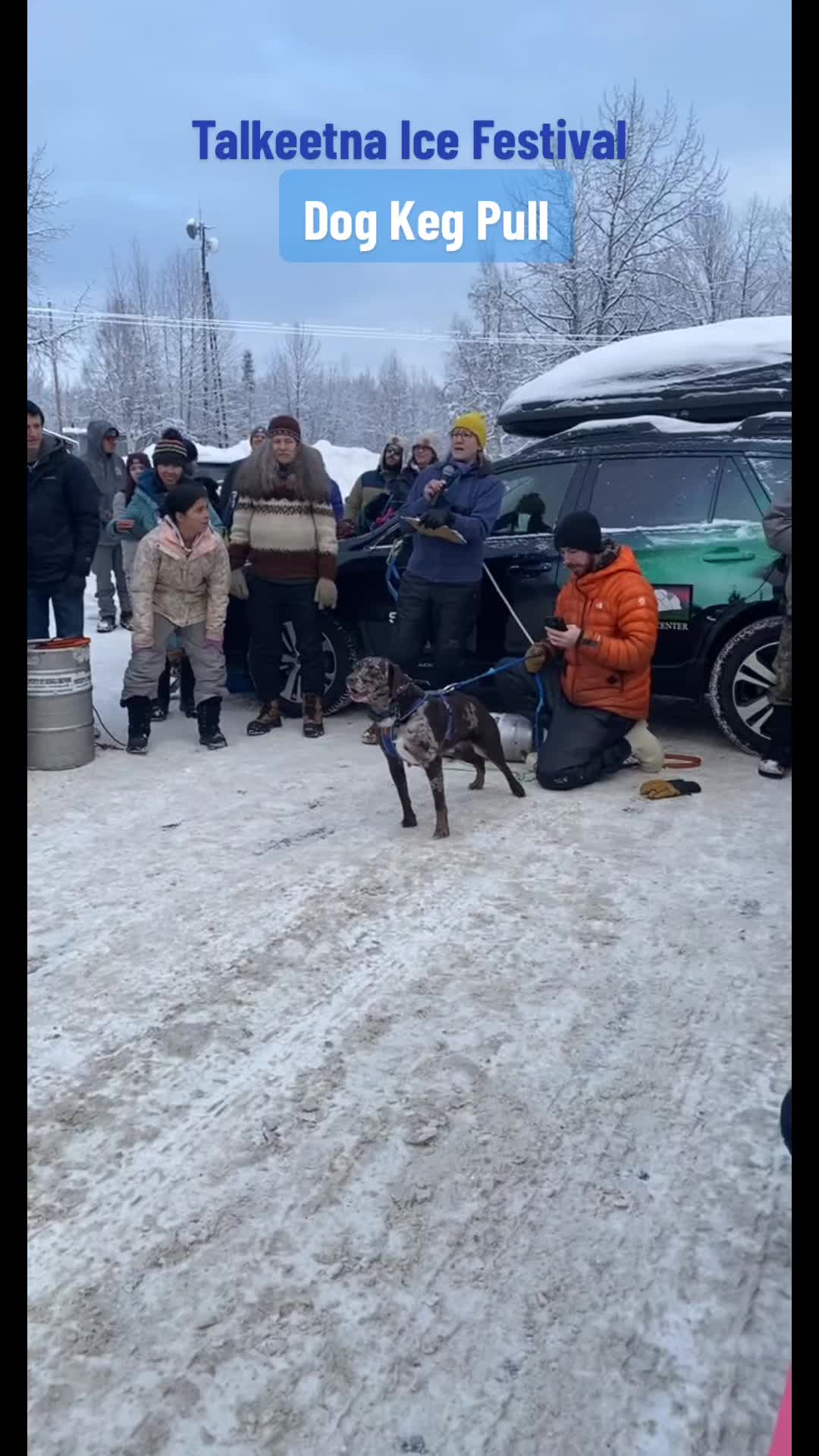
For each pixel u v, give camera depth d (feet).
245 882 13.10
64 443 19.60
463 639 18.76
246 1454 5.62
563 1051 9.31
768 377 21.88
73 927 11.89
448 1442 5.66
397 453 27.94
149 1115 8.50
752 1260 6.85
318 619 20.29
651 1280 6.70
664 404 22.49
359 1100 8.66
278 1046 9.47
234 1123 8.38
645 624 16.31
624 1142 8.07
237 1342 6.31
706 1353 6.17
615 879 13.02
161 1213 7.38
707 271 72.08
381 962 11.00
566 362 25.29
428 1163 7.86
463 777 17.61
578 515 16.35
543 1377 6.04
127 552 34.37
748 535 17.56
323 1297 6.63
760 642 17.58
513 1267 6.84
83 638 18.94
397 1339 6.31
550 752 16.92
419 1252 6.98
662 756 17.30
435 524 17.54
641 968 10.78
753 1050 9.29
